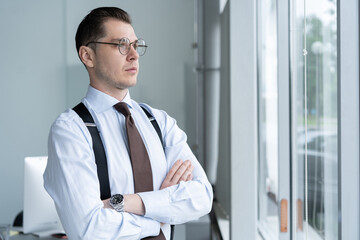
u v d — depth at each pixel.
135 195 1.42
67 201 1.36
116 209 1.38
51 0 4.53
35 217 2.51
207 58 4.34
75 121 1.45
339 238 1.28
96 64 1.49
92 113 1.49
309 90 1.96
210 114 4.37
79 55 1.54
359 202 1.26
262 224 2.98
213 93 4.36
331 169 1.79
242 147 2.80
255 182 2.79
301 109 2.13
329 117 1.79
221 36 3.86
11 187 4.53
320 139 1.88
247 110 2.80
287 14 2.11
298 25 2.08
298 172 2.14
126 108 1.50
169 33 4.51
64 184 1.37
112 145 1.46
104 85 1.50
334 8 1.73
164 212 1.44
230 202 2.81
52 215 2.55
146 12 4.52
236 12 2.81
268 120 2.88
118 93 1.52
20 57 4.54
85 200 1.35
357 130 1.25
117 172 1.44
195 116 4.50
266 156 2.96
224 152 3.55
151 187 1.48
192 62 4.51
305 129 2.00
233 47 2.82
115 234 1.35
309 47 1.95
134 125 1.50
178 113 4.51
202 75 4.47
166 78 4.52
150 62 4.51
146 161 1.48
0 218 4.51
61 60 4.55
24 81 4.53
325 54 1.81
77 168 1.38
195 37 4.51
